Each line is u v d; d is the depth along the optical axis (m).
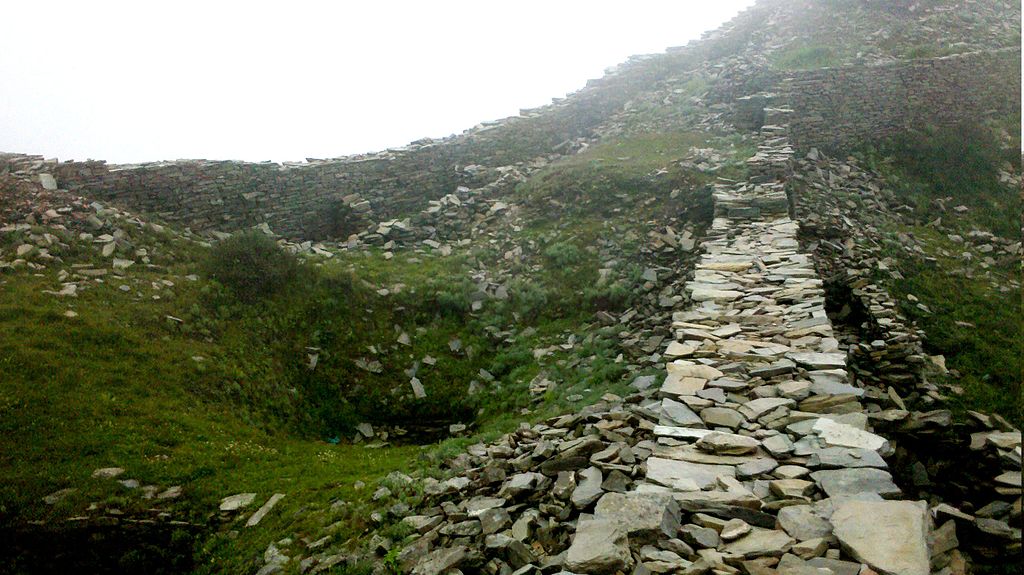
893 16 34.84
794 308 11.02
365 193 26.09
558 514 7.02
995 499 9.03
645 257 19.42
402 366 17.53
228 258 18.53
